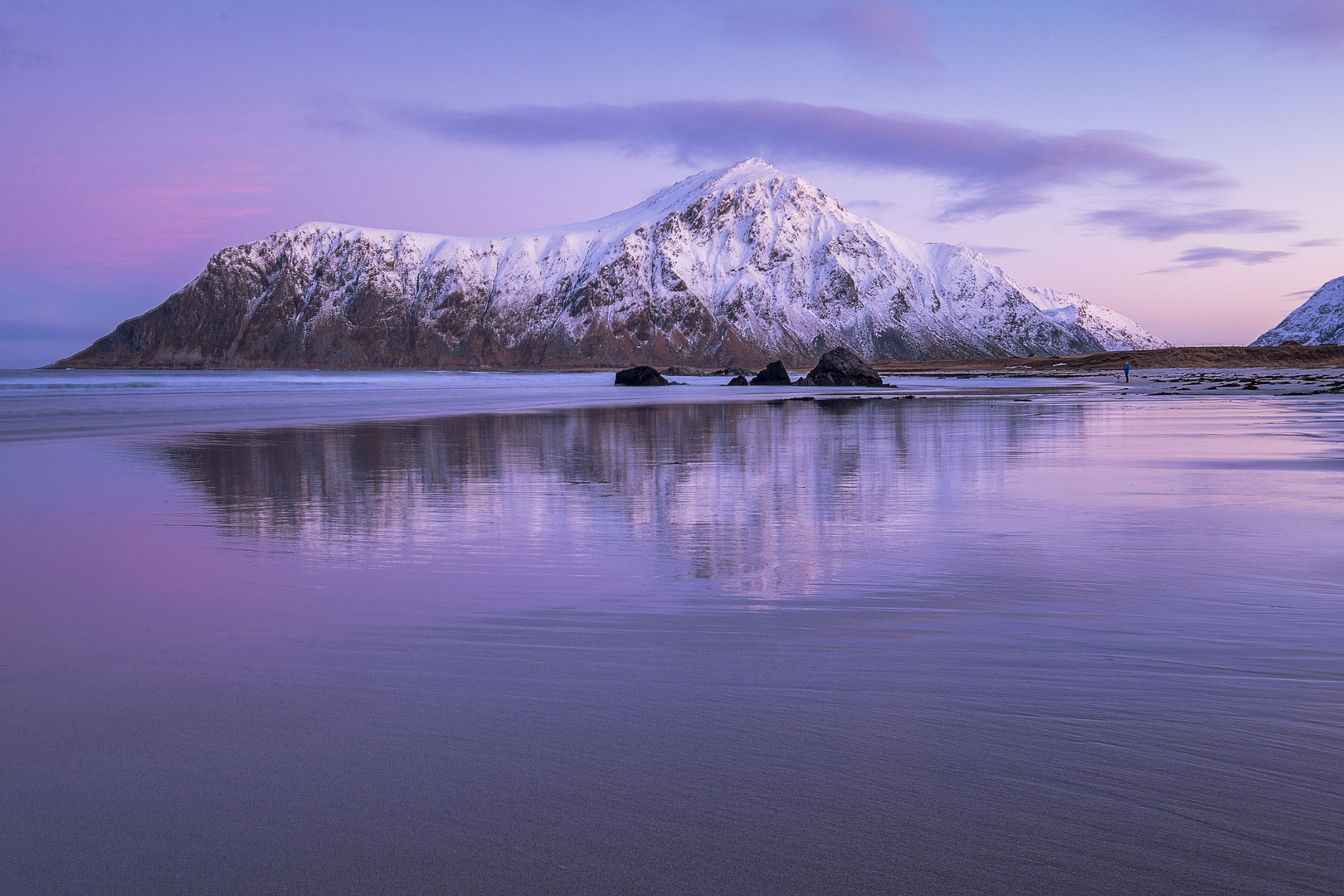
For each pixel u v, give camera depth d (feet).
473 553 25.02
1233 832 9.16
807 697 13.12
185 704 12.94
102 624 17.37
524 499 36.09
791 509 32.99
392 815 9.66
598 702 12.97
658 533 28.04
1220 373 345.72
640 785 10.31
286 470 47.06
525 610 18.52
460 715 12.46
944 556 23.99
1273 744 11.28
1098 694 13.08
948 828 9.29
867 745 11.36
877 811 9.66
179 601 19.22
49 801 9.98
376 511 32.99
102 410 106.32
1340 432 68.64
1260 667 14.21
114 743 11.50
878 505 33.83
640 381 264.11
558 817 9.59
